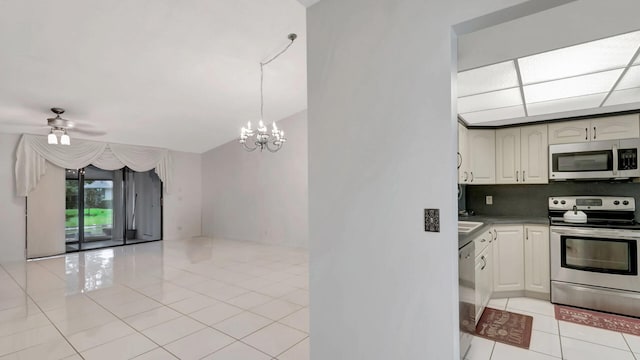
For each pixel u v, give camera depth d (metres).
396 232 1.48
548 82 2.43
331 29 1.74
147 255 5.61
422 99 1.42
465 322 2.03
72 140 5.80
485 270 2.92
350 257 1.63
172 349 2.28
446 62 1.36
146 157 6.95
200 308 3.08
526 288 3.35
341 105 1.69
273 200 6.62
